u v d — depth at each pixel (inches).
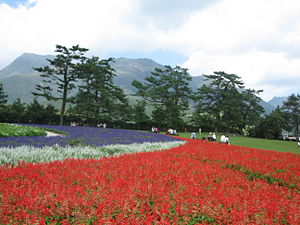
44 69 1681.8
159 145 705.6
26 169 280.4
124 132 1129.4
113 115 2075.5
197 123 2268.7
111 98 2106.3
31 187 217.5
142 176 274.7
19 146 492.1
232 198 215.0
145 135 1042.7
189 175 295.0
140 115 2176.4
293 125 2994.6
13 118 1684.3
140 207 189.6
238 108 2341.3
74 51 1766.7
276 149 1144.8
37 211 173.8
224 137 1054.4
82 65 1761.8
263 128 2329.0
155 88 2394.2
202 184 264.4
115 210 180.9
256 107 2915.8
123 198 193.5
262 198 236.5
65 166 311.0
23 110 1798.7
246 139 1663.4
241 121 2422.5
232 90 2381.9
